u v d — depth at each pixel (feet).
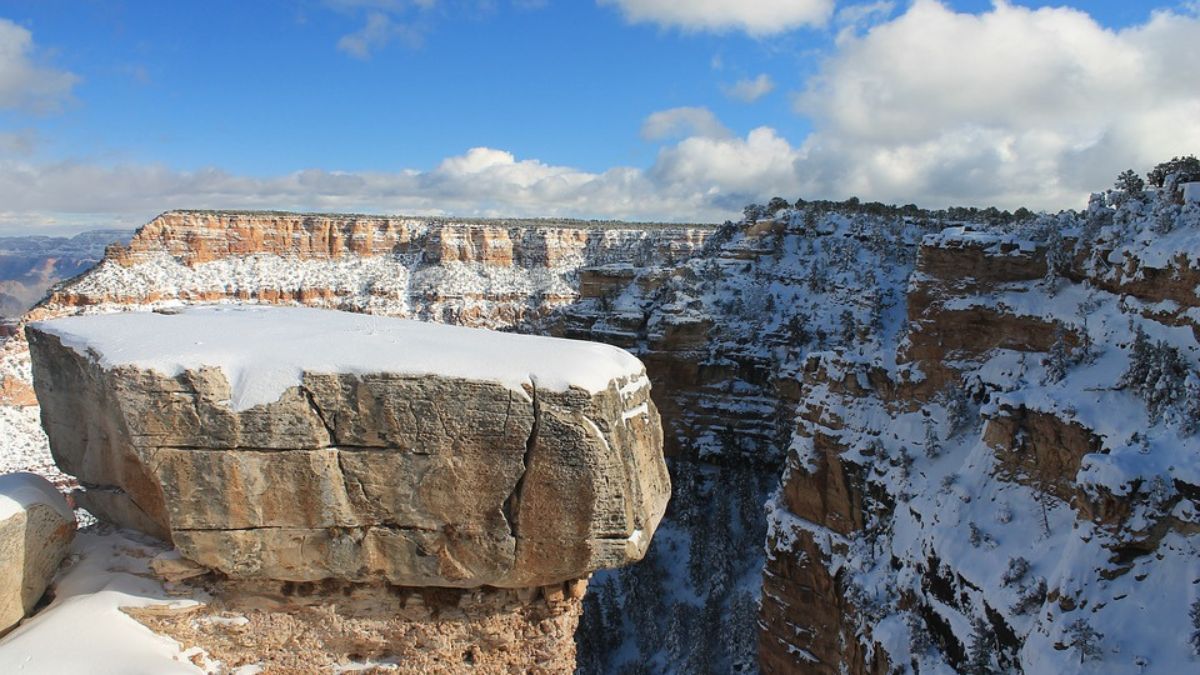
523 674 40.22
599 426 35.88
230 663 38.47
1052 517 92.32
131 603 37.70
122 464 40.47
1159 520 74.33
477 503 36.40
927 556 103.19
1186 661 65.82
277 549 37.01
